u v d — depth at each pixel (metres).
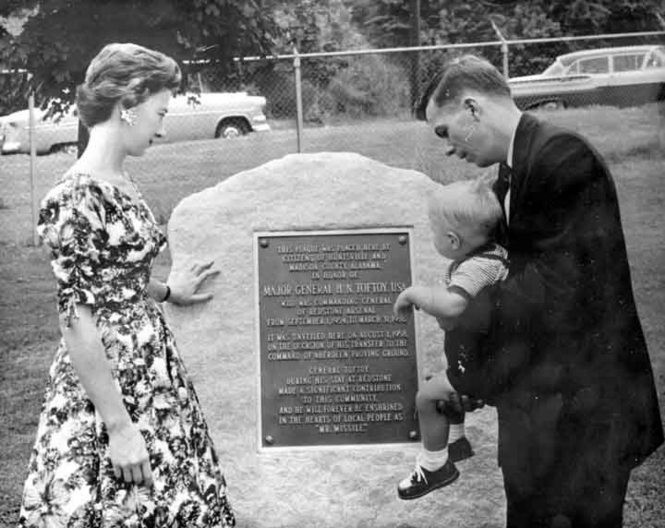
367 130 6.64
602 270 3.14
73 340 2.63
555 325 3.17
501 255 3.28
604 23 6.99
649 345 4.99
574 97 6.82
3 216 6.30
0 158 6.42
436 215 3.33
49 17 5.07
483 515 3.68
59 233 2.64
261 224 3.74
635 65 6.80
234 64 5.71
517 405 3.29
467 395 3.42
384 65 6.71
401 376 3.71
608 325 3.16
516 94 6.88
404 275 3.73
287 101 6.64
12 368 5.04
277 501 3.69
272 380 3.72
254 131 6.55
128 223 2.72
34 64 5.10
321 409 3.71
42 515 2.74
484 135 3.23
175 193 6.28
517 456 3.32
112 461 2.68
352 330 3.72
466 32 7.00
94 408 2.72
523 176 3.16
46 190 6.40
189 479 2.83
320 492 3.69
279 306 3.73
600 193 3.13
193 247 3.73
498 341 3.27
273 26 5.98
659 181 6.21
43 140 6.48
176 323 3.72
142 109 2.78
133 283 2.75
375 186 3.73
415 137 6.61
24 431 4.50
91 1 5.04
